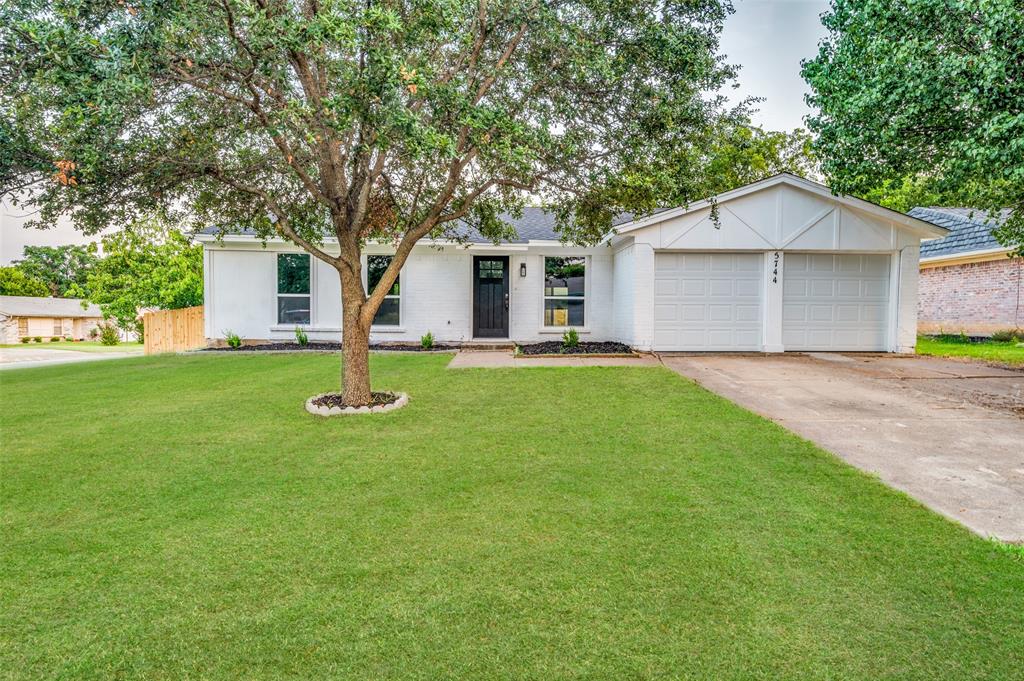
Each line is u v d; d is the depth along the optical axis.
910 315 11.38
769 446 4.80
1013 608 2.43
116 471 4.30
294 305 13.88
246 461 4.53
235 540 3.13
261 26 4.47
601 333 13.80
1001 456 4.55
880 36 6.56
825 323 11.64
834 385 7.75
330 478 4.13
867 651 2.16
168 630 2.31
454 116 5.33
